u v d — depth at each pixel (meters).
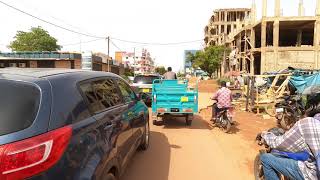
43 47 73.00
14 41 73.88
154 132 9.93
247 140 8.94
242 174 6.07
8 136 2.60
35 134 2.70
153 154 7.29
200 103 20.17
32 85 3.04
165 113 10.73
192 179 5.76
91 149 3.26
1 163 2.49
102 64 55.97
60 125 2.93
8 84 2.99
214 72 67.69
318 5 36.34
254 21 42.78
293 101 11.13
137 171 6.11
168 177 5.82
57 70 3.91
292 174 3.74
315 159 3.33
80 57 46.41
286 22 38.22
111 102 4.64
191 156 7.21
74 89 3.50
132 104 5.87
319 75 13.93
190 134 9.66
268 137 3.95
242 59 47.66
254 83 16.08
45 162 2.64
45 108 2.92
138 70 133.25
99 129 3.61
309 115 3.59
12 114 2.74
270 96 15.77
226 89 10.24
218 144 8.41
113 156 3.85
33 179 2.57
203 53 61.78
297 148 3.54
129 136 5.15
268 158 4.11
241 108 16.55
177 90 10.88
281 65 37.41
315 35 36.81
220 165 6.60
